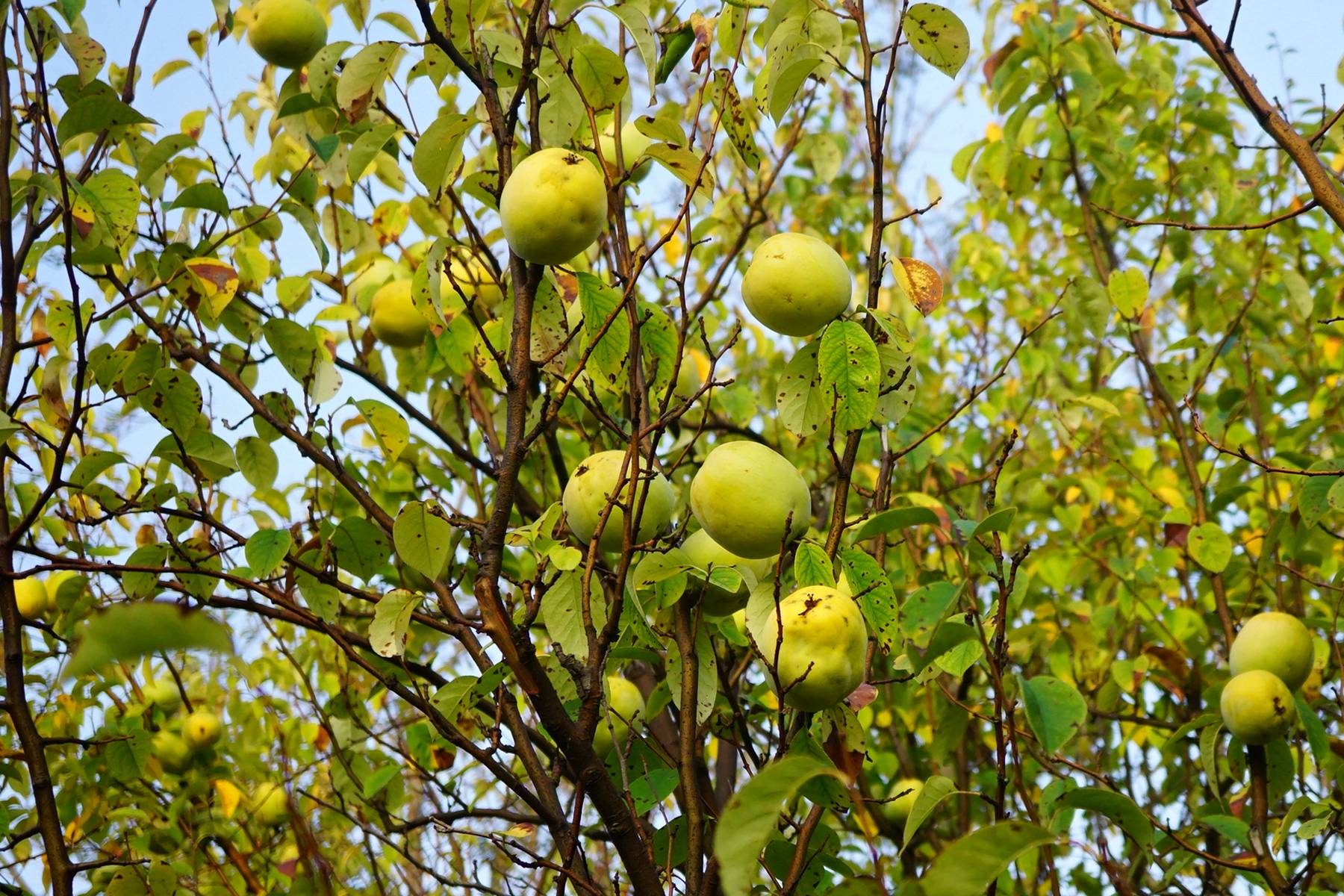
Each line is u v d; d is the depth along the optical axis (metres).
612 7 2.17
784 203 5.42
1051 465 4.48
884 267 2.11
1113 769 4.54
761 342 5.26
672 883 1.90
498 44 2.42
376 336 3.47
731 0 2.37
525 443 1.93
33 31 2.56
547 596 2.10
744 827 1.31
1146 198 4.59
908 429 4.32
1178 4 2.43
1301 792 3.22
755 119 2.63
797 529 1.98
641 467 2.08
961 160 4.79
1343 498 2.67
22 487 3.26
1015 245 5.46
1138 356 3.81
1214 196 4.63
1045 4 4.85
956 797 3.98
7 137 2.64
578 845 1.99
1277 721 2.61
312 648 3.84
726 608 2.10
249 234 3.43
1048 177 5.10
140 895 2.85
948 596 2.67
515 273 2.05
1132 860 3.41
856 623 1.87
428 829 3.90
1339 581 2.98
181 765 3.54
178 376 2.45
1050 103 4.69
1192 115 4.19
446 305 3.16
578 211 1.93
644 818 2.32
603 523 1.84
